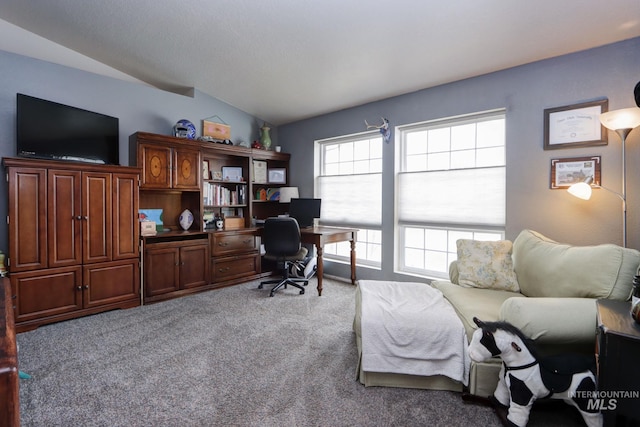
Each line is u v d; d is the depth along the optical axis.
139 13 2.54
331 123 4.35
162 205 3.80
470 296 2.16
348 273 4.20
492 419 1.55
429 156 3.55
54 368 1.99
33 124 2.68
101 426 1.48
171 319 2.82
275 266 4.64
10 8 2.59
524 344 1.43
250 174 4.38
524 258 2.29
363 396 1.73
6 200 2.76
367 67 3.08
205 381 1.86
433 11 2.19
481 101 3.02
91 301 2.87
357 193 4.18
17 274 2.50
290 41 2.78
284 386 1.82
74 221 2.77
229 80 3.69
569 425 1.50
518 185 2.80
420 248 3.66
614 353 1.20
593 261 1.73
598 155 2.43
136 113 3.54
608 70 2.39
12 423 0.69
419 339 1.76
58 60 3.12
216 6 2.39
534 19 2.18
